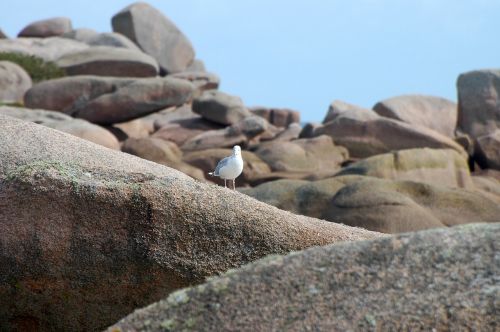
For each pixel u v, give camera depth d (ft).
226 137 166.61
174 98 172.24
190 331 27.71
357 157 157.38
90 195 41.91
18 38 231.91
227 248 42.24
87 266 41.65
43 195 42.06
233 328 27.43
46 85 171.94
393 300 27.32
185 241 41.91
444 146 153.99
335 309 27.37
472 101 172.55
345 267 28.63
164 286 41.78
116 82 173.17
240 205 43.21
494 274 27.40
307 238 43.52
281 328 27.12
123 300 42.01
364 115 160.76
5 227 41.93
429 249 28.66
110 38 229.86
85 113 169.68
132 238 41.68
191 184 43.52
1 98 174.19
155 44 244.42
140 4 247.09
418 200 95.50
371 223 87.71
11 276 41.91
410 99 184.55
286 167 145.69
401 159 124.88
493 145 152.15
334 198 93.30
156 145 142.92
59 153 52.85
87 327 42.55
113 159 54.29
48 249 41.57
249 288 28.50
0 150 52.49
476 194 97.35
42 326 42.80
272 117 222.28
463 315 26.50
